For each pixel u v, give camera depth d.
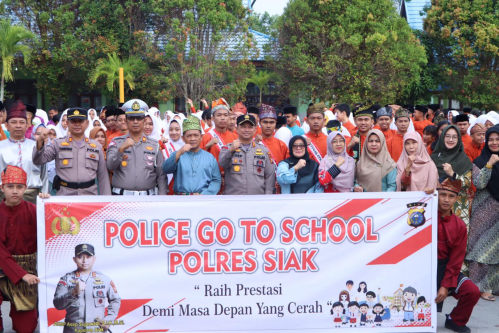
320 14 26.56
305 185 6.50
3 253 5.51
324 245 5.67
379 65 25.80
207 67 24.84
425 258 5.75
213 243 5.59
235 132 8.84
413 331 5.77
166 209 5.55
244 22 25.94
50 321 5.52
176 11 25.42
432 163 6.82
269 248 5.62
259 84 28.03
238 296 5.63
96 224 5.52
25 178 5.59
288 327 5.67
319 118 7.81
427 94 29.56
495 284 7.37
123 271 5.55
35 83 27.84
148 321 5.59
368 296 5.72
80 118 6.21
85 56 25.67
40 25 26.53
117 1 26.16
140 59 25.78
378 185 6.57
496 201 7.21
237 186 6.48
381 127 8.87
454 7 28.00
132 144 6.20
